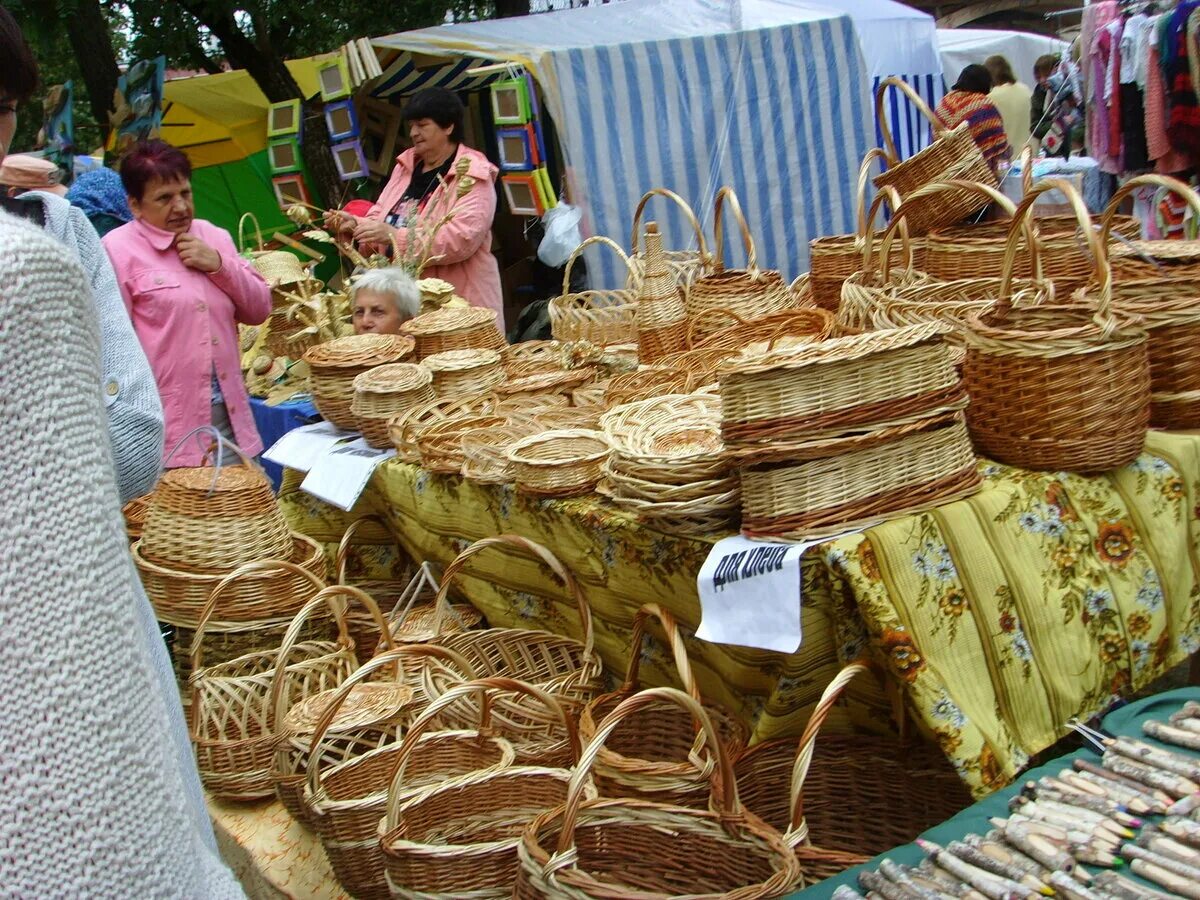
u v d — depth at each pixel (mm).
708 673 2412
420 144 5008
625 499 2242
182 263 3768
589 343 3693
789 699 2162
